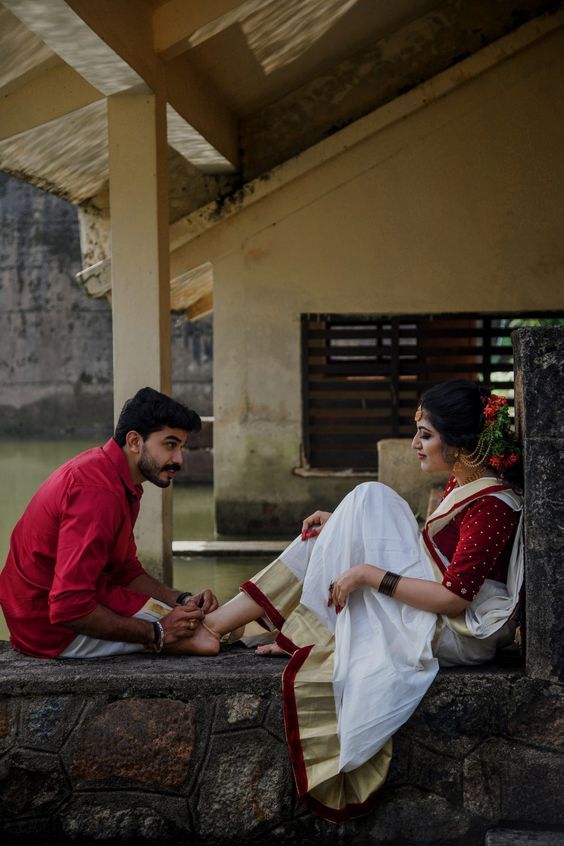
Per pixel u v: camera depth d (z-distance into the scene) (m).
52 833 2.81
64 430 18.66
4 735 2.80
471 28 8.25
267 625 3.07
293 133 8.54
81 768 2.80
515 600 2.77
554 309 8.35
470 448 2.85
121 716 2.79
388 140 8.34
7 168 7.75
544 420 2.66
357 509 2.88
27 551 2.97
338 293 8.52
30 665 2.89
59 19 4.71
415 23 8.30
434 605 2.73
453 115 8.27
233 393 8.72
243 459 8.75
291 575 3.01
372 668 2.68
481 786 2.75
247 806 2.78
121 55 5.31
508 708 2.74
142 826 2.80
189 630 2.97
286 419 8.71
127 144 6.05
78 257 18.45
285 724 2.72
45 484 3.00
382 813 2.76
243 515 8.77
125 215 6.10
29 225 18.59
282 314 8.59
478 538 2.75
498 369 8.53
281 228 8.52
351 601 2.83
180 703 2.79
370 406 8.66
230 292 8.61
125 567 3.25
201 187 8.65
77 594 2.80
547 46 8.15
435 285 8.45
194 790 2.79
